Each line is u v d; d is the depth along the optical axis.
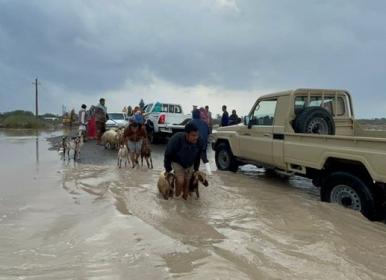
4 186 8.47
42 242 4.77
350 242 5.02
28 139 25.88
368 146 6.36
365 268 4.20
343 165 7.11
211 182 9.05
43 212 6.21
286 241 4.93
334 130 8.78
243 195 7.74
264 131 9.39
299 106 9.05
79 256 4.26
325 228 5.46
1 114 61.16
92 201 6.96
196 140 7.30
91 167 11.39
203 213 6.33
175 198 7.25
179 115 19.25
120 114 26.25
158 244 4.58
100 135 19.66
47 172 10.53
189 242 4.75
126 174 9.77
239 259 4.22
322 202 6.93
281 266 4.10
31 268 3.96
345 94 9.73
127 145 11.48
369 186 6.38
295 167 8.47
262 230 5.38
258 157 9.70
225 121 18.62
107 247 4.51
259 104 9.88
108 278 3.68
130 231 5.04
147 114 20.34
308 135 7.78
